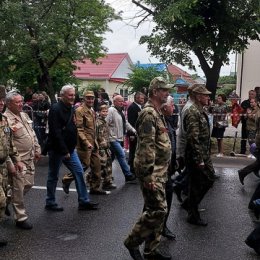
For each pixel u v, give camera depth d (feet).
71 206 22.45
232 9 47.65
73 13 57.21
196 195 19.27
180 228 19.08
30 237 17.72
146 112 13.98
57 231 18.51
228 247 16.94
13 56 58.80
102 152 26.30
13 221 19.74
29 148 19.15
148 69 92.48
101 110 26.40
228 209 22.44
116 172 32.35
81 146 23.36
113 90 133.80
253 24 47.85
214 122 36.94
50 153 21.29
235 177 30.60
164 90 14.16
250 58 84.79
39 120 39.22
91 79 132.16
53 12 54.13
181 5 44.75
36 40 52.95
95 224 19.52
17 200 18.58
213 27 49.03
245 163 35.70
